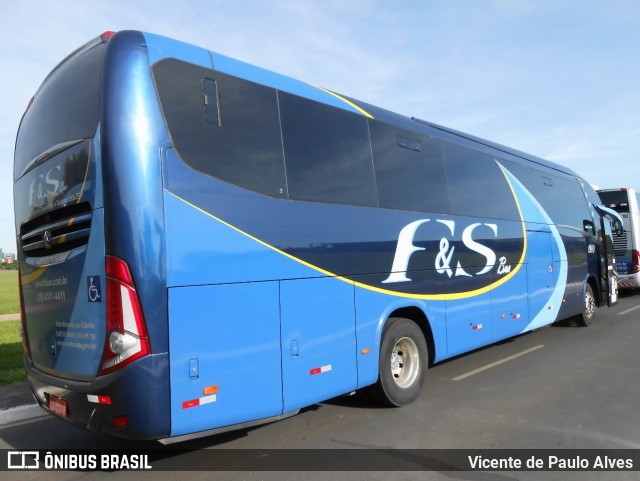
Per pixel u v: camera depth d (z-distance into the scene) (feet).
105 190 11.73
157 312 11.53
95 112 12.39
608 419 17.08
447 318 21.59
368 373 17.20
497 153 27.94
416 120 23.08
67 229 13.11
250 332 13.39
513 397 19.81
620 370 23.79
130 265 11.40
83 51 13.48
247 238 13.56
